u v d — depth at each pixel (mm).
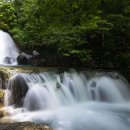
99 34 13523
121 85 11648
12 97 8688
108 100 10930
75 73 10812
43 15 7875
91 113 8633
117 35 13281
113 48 13539
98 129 7270
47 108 9156
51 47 13922
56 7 7395
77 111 8789
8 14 17578
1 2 18453
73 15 7469
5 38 15938
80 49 13141
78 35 12367
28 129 5449
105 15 11695
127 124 7773
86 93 10617
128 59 13023
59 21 7750
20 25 15312
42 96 9273
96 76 11266
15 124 5801
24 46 15281
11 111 8078
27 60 13781
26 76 9312
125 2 10594
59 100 9633
